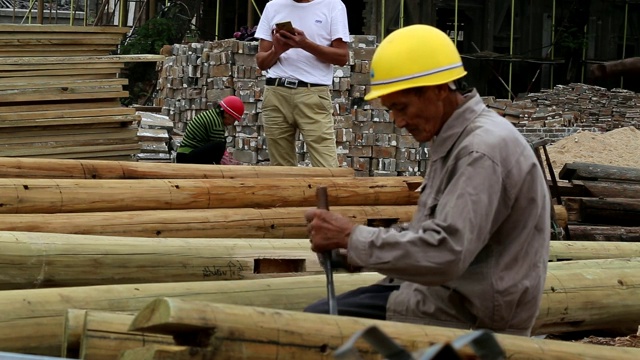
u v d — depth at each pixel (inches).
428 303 173.9
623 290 256.1
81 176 312.5
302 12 367.9
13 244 225.1
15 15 999.0
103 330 164.6
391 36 169.9
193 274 246.1
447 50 167.9
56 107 392.5
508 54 970.1
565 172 428.5
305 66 368.2
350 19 1016.9
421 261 159.3
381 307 183.3
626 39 1073.5
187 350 144.2
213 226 291.0
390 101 168.4
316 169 352.8
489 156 161.8
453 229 158.9
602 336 266.1
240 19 978.1
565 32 1008.2
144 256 239.9
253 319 148.3
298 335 151.4
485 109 169.3
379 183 334.0
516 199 165.5
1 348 187.9
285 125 375.2
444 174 165.3
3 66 381.7
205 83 558.3
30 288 228.1
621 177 427.5
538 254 169.9
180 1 860.6
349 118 522.9
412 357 106.0
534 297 170.6
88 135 399.9
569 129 674.2
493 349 108.0
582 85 842.2
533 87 1024.9
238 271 251.6
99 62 399.5
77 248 232.2
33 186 278.4
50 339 193.2
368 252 162.7
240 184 310.5
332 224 166.7
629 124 737.6
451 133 166.9
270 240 264.8
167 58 597.3
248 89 533.0
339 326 155.7
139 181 298.0
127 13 957.2
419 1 903.7
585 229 376.5
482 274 168.2
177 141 531.2
